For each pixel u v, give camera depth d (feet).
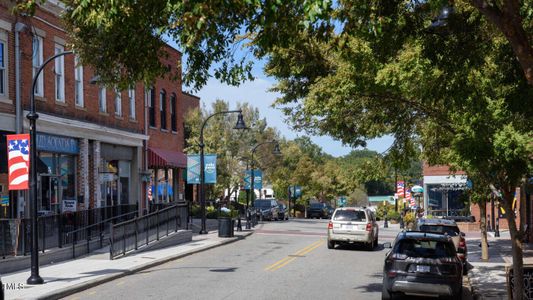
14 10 34.24
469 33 36.91
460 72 38.14
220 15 32.53
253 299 42.11
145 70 37.14
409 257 41.86
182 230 90.74
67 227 64.59
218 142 169.78
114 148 97.91
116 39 35.19
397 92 43.47
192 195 165.68
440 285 40.96
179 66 40.06
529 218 94.99
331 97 44.68
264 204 174.60
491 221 139.85
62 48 80.23
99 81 39.11
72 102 82.48
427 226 61.77
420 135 51.75
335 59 46.34
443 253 41.93
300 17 31.01
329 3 24.66
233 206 161.48
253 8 29.01
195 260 68.33
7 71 68.18
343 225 82.94
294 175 242.78
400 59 40.34
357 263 67.10
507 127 34.32
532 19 34.12
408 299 45.01
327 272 58.54
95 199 88.74
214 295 43.60
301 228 132.26
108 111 93.86
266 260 68.80
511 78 35.70
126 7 31.60
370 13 34.32
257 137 204.44
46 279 48.60
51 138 77.10
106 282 50.11
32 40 72.69
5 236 53.47
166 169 121.49
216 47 34.47
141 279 52.11
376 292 46.65
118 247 66.49
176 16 33.27
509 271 39.27
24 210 70.13
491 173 35.35
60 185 80.12
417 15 37.14
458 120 38.65
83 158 85.20
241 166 178.60
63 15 37.42
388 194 359.25
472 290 50.24
